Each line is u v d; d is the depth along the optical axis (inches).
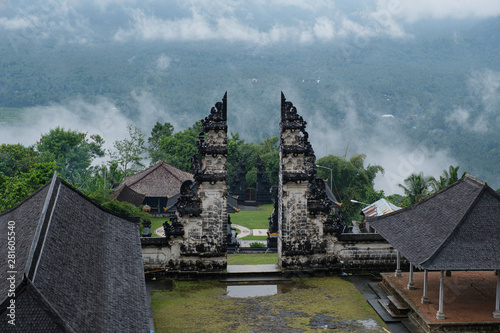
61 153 4121.6
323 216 1520.7
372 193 3779.5
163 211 3260.3
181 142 4409.5
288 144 1493.6
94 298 767.7
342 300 1339.8
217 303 1315.2
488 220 1151.0
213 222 1483.8
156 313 1246.3
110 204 2268.7
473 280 1363.2
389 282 1373.0
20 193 1993.1
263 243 2400.3
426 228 1243.2
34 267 708.7
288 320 1214.3
